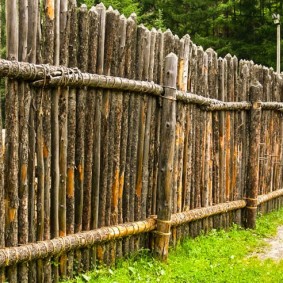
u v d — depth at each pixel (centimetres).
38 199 461
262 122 905
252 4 2398
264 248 732
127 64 551
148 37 576
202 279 556
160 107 605
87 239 503
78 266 508
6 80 420
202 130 709
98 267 532
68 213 495
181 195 666
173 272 570
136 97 569
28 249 441
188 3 2462
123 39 540
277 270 616
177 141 638
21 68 418
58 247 468
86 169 513
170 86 586
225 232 775
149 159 601
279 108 955
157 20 2186
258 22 2466
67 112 482
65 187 486
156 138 609
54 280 481
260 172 905
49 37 449
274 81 954
